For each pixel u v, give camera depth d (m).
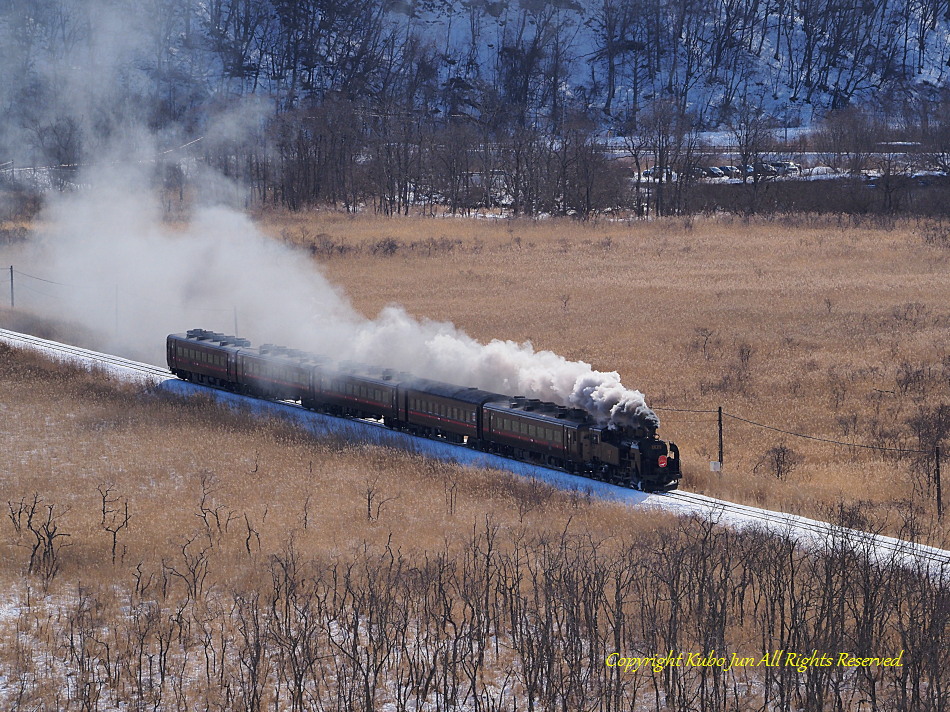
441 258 141.12
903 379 87.44
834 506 59.47
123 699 38.94
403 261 139.12
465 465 64.00
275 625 44.25
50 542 51.12
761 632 43.41
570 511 56.12
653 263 136.88
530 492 58.84
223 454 67.38
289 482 62.41
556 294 120.56
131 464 65.44
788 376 89.19
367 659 39.62
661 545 48.47
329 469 64.44
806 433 75.69
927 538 53.81
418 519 56.12
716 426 77.38
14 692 38.97
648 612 42.84
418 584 46.22
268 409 77.56
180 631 42.34
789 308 112.44
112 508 58.50
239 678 40.25
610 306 114.62
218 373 83.75
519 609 43.81
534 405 64.88
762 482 63.50
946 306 111.69
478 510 57.19
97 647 42.34
